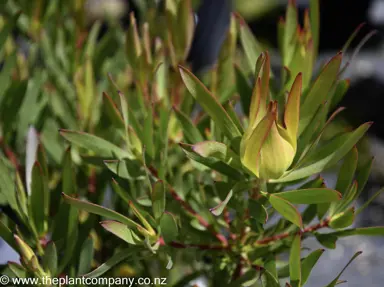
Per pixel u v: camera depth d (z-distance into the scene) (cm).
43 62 101
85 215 86
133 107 90
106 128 88
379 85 361
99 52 96
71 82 97
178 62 83
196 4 91
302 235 79
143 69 81
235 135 73
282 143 71
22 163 91
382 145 319
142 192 84
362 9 454
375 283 194
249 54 79
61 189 84
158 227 76
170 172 81
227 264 82
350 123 340
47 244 76
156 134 80
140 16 102
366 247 218
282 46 82
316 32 78
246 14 471
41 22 99
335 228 78
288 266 77
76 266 80
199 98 73
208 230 81
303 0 379
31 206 79
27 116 92
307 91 77
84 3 96
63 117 92
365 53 420
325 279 196
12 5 100
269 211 80
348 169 77
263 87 71
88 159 81
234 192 75
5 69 87
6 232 78
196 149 72
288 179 74
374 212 250
